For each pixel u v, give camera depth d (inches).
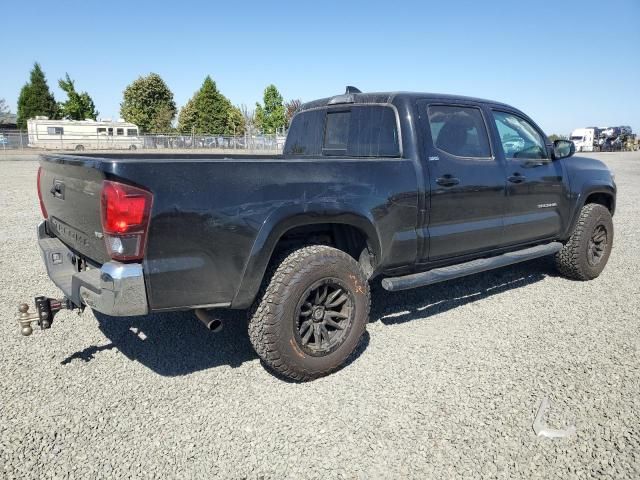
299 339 126.3
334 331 135.8
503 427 110.7
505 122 187.9
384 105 162.9
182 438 107.9
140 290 106.7
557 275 231.1
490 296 200.8
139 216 104.7
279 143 1737.2
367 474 96.7
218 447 104.9
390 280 149.7
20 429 110.4
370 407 119.4
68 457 101.5
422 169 154.3
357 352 149.3
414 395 124.6
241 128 2551.7
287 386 129.8
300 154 203.3
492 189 174.4
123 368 139.5
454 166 163.3
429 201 155.7
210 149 1724.9
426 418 114.5
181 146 1728.6
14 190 536.7
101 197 105.1
